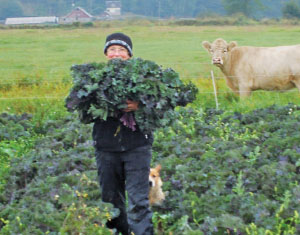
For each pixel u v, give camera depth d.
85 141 14.27
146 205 8.20
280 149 12.66
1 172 12.19
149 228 8.20
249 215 8.78
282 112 16.81
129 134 8.04
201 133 14.92
